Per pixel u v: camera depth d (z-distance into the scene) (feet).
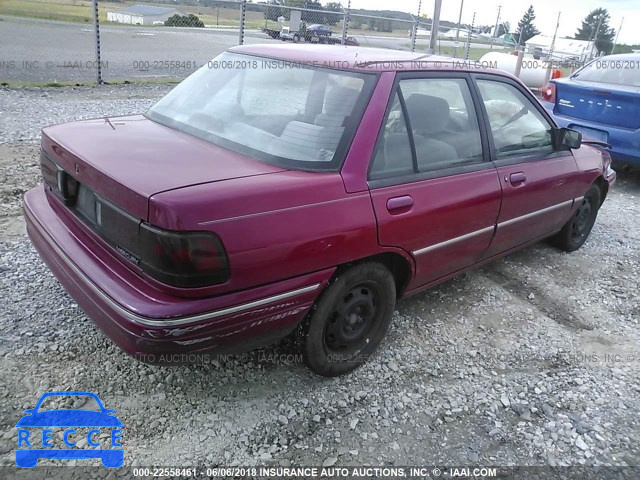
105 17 64.90
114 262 8.27
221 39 56.08
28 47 45.24
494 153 12.15
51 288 11.86
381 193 9.41
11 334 10.21
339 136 9.30
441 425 9.40
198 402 9.25
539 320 13.15
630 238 19.15
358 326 10.20
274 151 9.13
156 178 7.80
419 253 10.48
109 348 10.18
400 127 10.03
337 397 9.77
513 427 9.53
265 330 8.41
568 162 14.52
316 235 8.43
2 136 21.62
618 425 9.80
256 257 7.79
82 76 36.27
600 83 25.11
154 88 34.73
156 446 8.32
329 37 44.24
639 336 12.85
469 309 13.32
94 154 8.68
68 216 9.65
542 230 14.70
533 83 50.01
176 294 7.42
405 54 11.69
